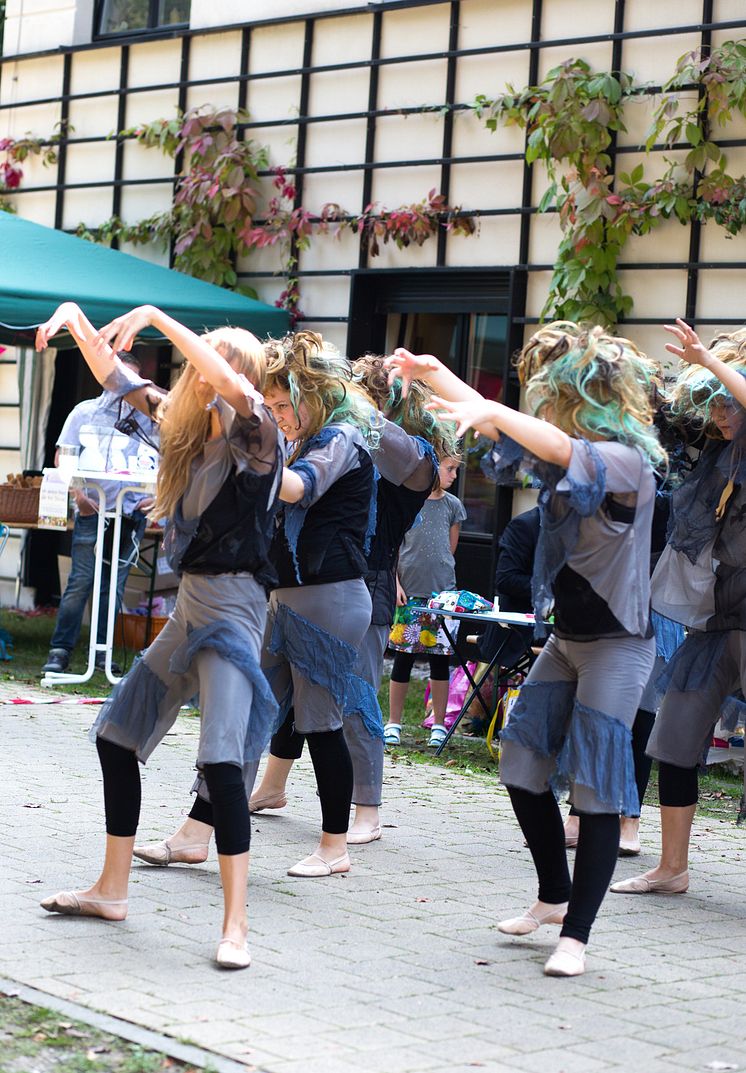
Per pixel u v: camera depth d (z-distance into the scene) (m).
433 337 11.82
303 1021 3.75
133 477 9.32
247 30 12.73
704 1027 3.90
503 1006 3.98
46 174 14.33
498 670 8.23
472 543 11.40
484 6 11.25
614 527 4.34
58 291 10.23
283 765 6.36
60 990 3.88
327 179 12.22
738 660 5.43
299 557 5.29
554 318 10.56
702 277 10.15
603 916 5.12
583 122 10.34
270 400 5.20
